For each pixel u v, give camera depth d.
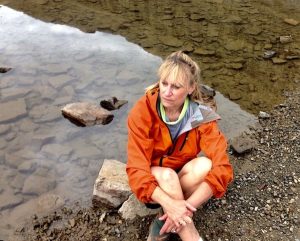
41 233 3.28
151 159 2.95
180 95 2.62
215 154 2.76
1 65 5.38
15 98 4.80
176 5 7.60
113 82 5.14
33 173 3.86
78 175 3.85
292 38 6.29
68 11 7.21
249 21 6.90
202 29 6.62
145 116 2.77
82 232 3.28
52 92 4.93
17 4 7.43
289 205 3.42
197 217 3.32
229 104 4.79
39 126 4.42
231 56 5.78
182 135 2.81
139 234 3.22
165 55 5.80
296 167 3.82
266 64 5.58
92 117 4.46
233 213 3.37
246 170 3.82
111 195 3.43
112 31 6.49
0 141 4.21
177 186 2.72
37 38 6.16
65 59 5.60
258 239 3.15
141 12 7.26
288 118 4.54
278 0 7.72
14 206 3.52
